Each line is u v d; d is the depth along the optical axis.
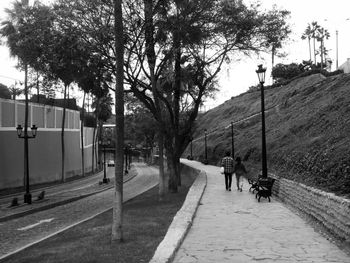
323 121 22.36
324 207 10.62
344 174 11.25
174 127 23.55
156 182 46.62
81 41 17.84
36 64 19.12
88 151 74.94
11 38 19.91
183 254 8.44
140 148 127.25
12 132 40.25
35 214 21.72
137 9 18.41
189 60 22.14
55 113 52.53
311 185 13.09
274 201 16.69
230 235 10.22
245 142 43.00
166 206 16.91
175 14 19.34
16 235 15.29
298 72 77.19
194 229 11.02
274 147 28.52
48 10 18.44
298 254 8.30
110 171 78.44
